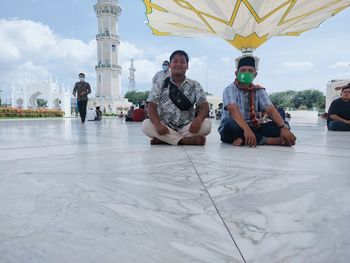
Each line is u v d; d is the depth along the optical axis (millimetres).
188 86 3803
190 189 1508
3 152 2967
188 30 14766
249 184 1613
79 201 1304
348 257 820
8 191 1458
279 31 14344
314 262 795
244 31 13648
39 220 1078
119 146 3568
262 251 856
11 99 50031
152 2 12039
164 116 3828
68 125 10578
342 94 7125
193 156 2666
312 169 2045
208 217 1118
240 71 3762
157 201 1306
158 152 2963
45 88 48938
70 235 954
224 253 844
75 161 2385
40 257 816
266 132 3660
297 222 1070
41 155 2740
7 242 902
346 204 1268
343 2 12008
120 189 1501
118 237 942
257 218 1109
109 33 54875
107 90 56375
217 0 12070
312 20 13828
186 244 898
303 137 5219
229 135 3820
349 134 6008
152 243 903
